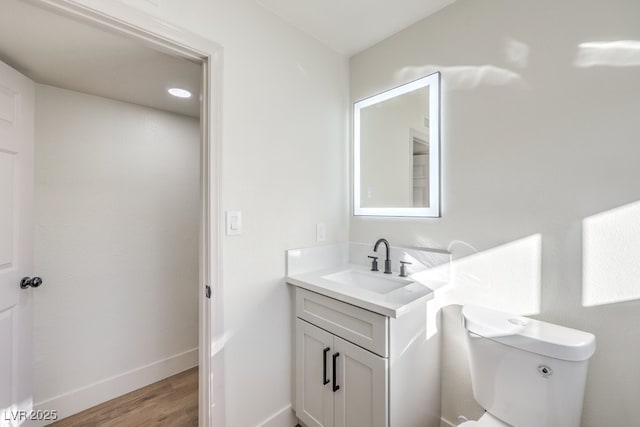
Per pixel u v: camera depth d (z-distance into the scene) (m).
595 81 1.05
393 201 1.71
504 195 1.27
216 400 1.29
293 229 1.62
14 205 1.37
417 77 1.58
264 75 1.46
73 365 1.76
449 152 1.45
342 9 1.48
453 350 1.43
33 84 1.51
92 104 1.85
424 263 1.54
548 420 0.98
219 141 1.28
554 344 0.95
